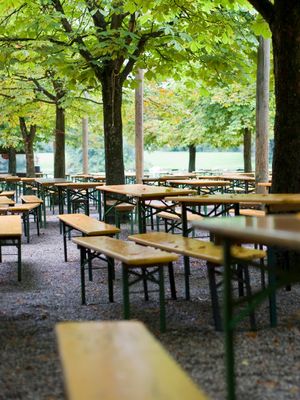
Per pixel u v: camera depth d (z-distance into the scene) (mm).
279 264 6828
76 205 13977
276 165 7168
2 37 12461
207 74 12906
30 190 19906
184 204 7020
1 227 6902
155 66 12914
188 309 5594
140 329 2988
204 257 4766
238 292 6168
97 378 2287
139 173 15711
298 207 5898
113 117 12664
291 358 4109
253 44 12266
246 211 8820
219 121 20969
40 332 4832
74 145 29516
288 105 6988
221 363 4004
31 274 7535
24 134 21641
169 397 2105
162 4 10023
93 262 8391
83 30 12203
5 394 3490
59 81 17312
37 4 12039
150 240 5953
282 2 6883
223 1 9672
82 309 5648
